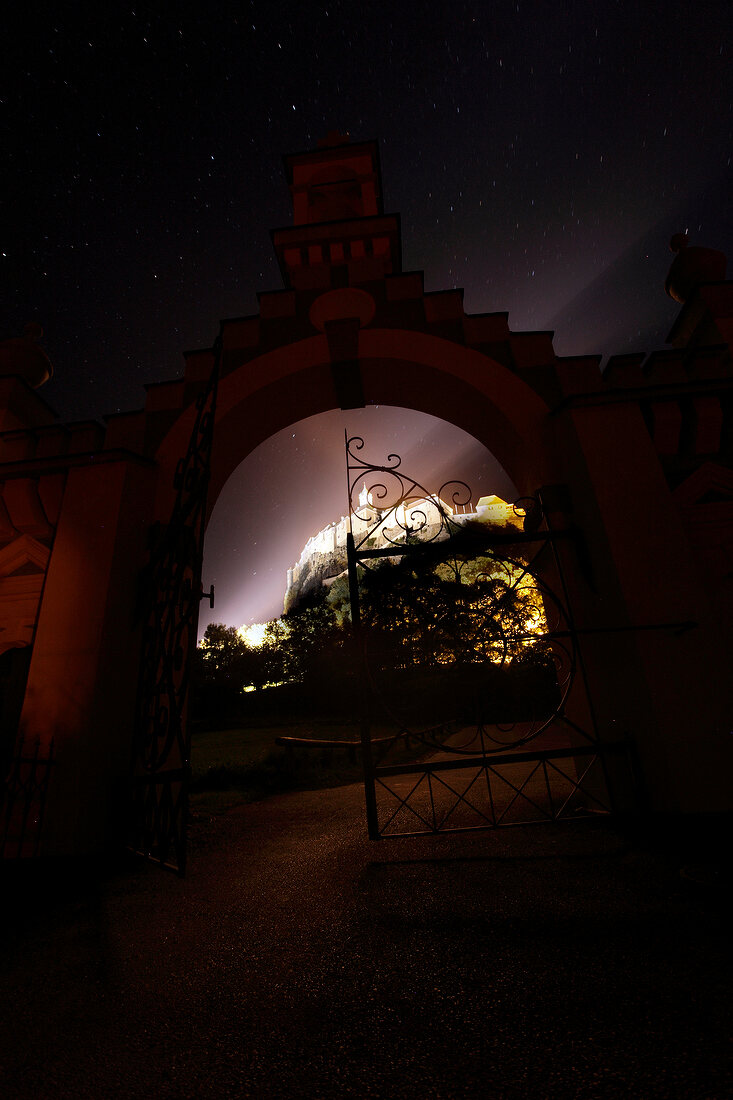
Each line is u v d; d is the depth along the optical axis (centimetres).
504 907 265
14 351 629
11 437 559
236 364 583
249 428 614
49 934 273
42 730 428
